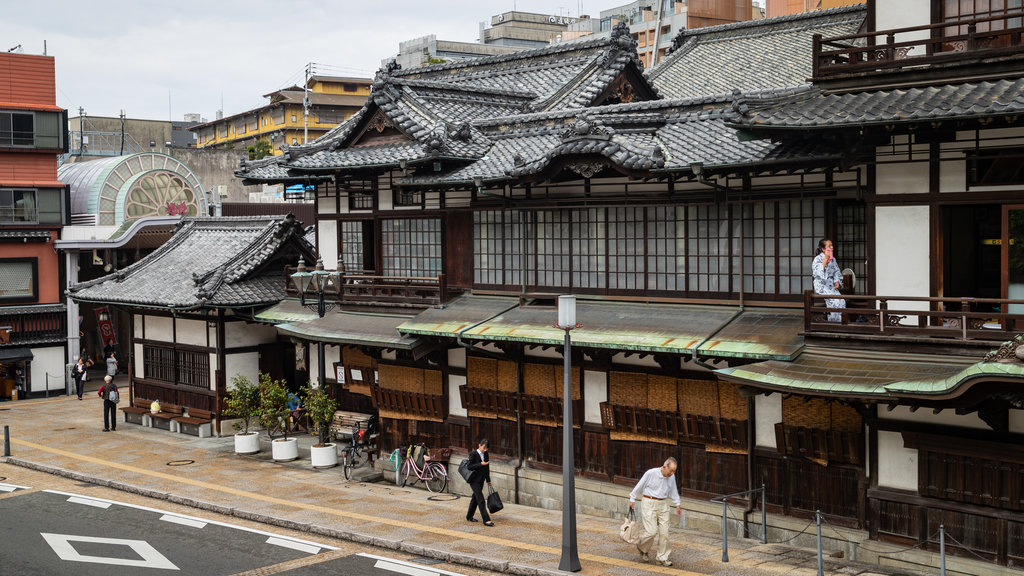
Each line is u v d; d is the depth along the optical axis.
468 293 24.94
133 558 18.36
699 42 35.09
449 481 25.31
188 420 33.06
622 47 29.45
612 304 21.67
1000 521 15.47
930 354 15.44
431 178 23.39
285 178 29.61
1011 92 14.42
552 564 17.06
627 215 21.50
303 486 24.97
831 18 31.81
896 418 16.77
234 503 22.77
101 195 46.22
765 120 16.14
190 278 33.50
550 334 20.52
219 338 32.16
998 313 15.40
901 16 16.97
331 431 29.11
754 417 19.27
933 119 14.46
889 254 16.84
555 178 21.95
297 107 90.94
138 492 24.58
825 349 16.61
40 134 43.78
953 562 15.91
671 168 18.53
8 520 21.67
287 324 28.23
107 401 33.97
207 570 17.50
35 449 30.50
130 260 50.00
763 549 18.09
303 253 33.81
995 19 14.96
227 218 37.34
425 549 18.41
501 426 24.11
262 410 28.72
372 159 25.39
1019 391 13.57
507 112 28.67
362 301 27.06
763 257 19.36
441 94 27.62
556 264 22.88
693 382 20.11
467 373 24.64
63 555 18.61
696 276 20.44
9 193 42.66
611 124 21.47
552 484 22.83
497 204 23.89
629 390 21.25
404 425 26.66
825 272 17.20
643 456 21.23
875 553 16.94
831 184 18.16
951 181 16.09
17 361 41.78
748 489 19.31
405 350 25.27
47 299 43.62
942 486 16.14
